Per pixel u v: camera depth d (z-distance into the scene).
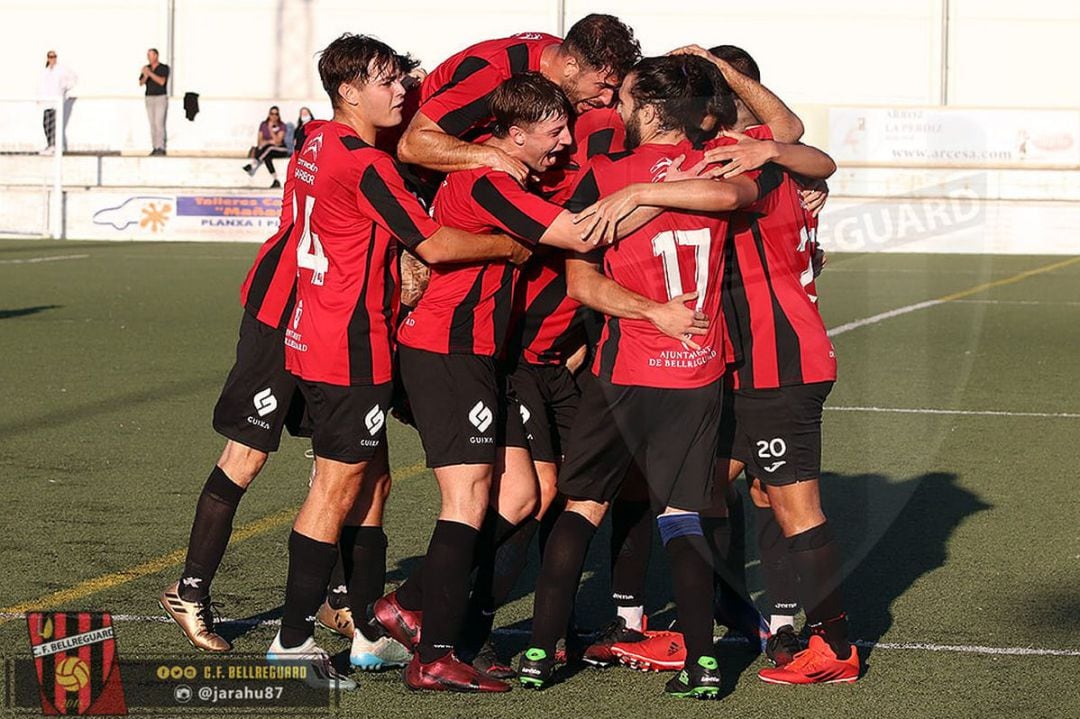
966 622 10.16
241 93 63.31
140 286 35.62
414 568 11.48
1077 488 14.61
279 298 9.34
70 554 11.68
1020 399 20.42
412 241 8.27
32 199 54.41
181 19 63.03
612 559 9.41
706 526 8.58
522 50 9.38
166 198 53.84
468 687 8.73
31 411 18.47
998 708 8.42
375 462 9.23
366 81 8.69
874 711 8.41
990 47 60.06
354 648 9.23
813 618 8.84
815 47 60.72
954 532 12.76
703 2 61.00
